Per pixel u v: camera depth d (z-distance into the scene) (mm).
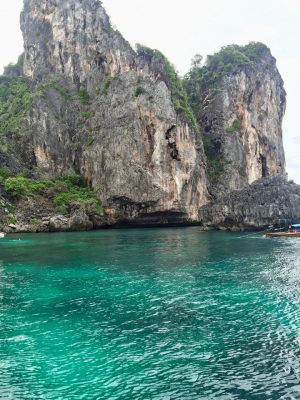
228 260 35656
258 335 17047
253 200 63312
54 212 78312
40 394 12578
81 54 113625
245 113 120688
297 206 62438
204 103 121438
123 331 17828
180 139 90938
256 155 122500
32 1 125125
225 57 126562
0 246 48969
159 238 57156
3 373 13977
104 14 114812
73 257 39094
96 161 90938
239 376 13500
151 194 85438
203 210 70500
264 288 25094
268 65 132625
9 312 20812
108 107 96312
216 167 109938
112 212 86375
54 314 20406
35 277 29594
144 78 95438
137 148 87938
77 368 14297
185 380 13297
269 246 44812
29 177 89750
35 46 121875
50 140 98562
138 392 12602
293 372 13711
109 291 25016
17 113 109375
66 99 107312
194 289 25141
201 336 17062
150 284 26672
